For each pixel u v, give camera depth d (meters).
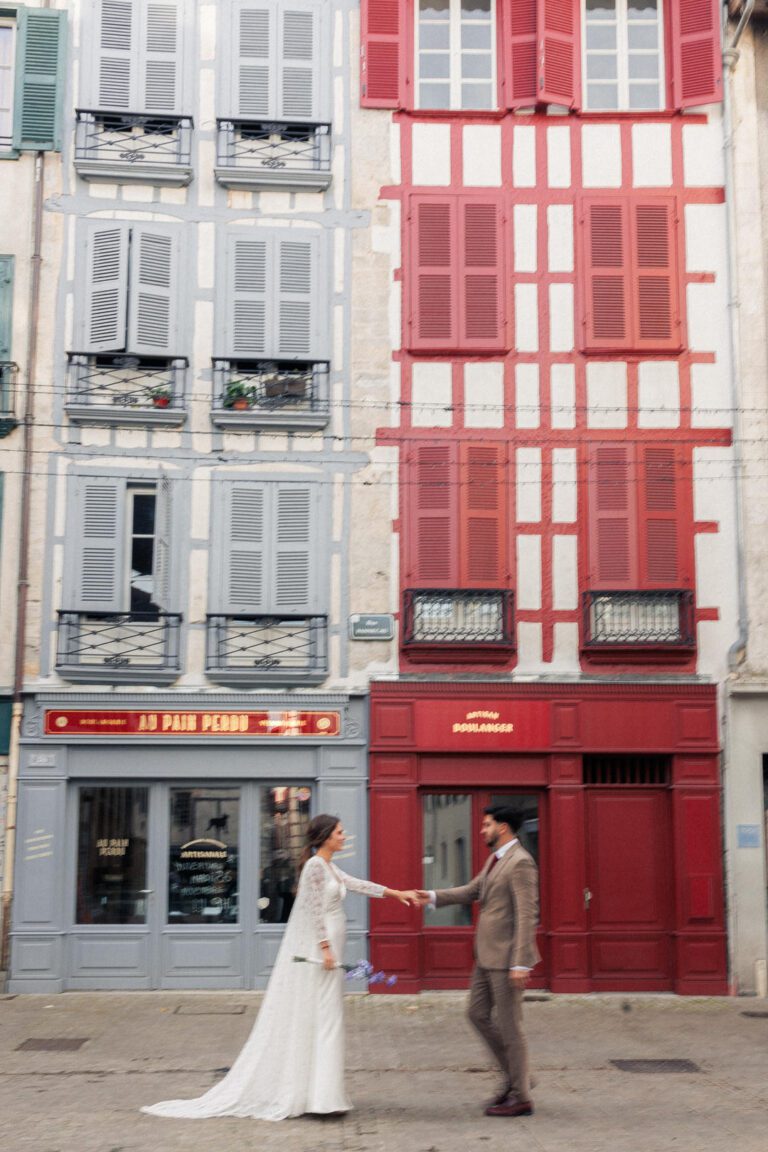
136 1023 12.80
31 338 15.56
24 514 15.28
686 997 14.83
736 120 16.48
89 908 15.04
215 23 16.50
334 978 8.31
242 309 15.96
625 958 15.14
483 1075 10.13
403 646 15.41
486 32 16.81
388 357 16.00
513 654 15.49
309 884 8.39
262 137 16.31
